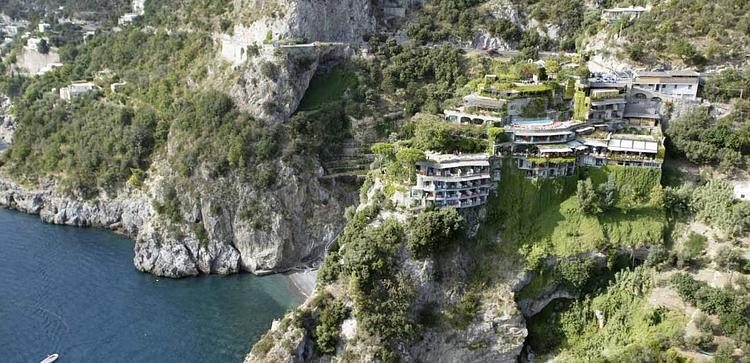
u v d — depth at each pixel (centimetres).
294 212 14388
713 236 10262
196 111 15188
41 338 11031
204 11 18000
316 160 14775
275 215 14100
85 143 17100
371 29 17750
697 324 9131
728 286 9388
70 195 16412
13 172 17675
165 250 13888
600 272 10738
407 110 15700
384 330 9731
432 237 10269
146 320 11844
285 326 10056
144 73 17925
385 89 16175
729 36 12294
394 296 10031
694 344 8944
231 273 14138
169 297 12850
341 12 17225
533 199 11038
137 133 16150
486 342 10225
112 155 16538
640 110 12094
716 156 11144
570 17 17225
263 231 14038
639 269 10462
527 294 10650
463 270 10675
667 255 10281
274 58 15025
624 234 10631
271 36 16075
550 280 10656
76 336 11162
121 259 14300
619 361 9194
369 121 15500
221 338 11356
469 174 10662
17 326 11350
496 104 11594
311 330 10100
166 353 10819
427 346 10212
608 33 14062
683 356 8925
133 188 15900
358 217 10938
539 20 17538
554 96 12050
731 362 8531
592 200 10681
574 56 15600
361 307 9875
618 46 13300
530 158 10969
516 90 11669
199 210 14212
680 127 11544
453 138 11219
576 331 10375
